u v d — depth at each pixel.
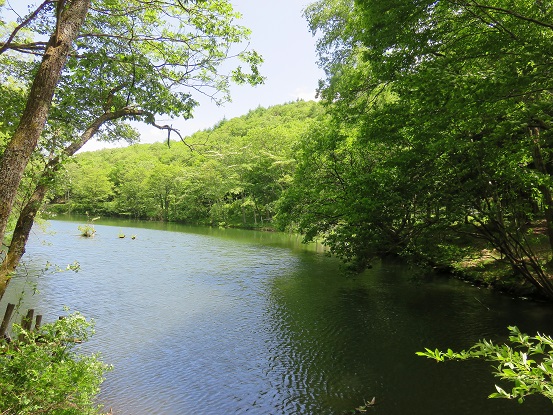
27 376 5.04
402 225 15.06
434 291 17.50
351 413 7.83
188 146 9.74
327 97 16.39
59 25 5.51
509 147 10.65
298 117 103.94
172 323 13.29
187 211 71.88
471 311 14.26
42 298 15.56
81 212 82.56
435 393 8.59
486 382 9.07
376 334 12.21
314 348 11.21
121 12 8.44
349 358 10.49
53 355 5.95
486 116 8.70
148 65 8.67
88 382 5.45
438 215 14.05
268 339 11.89
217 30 8.66
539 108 7.74
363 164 18.48
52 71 5.34
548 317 13.19
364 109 14.85
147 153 119.94
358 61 17.02
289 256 29.03
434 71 8.39
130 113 8.67
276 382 9.17
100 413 7.65
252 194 63.06
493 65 8.80
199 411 7.89
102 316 13.73
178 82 9.02
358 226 15.07
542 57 7.29
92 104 9.66
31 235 36.25
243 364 10.14
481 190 13.09
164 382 9.09
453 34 10.33
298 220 19.77
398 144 14.05
